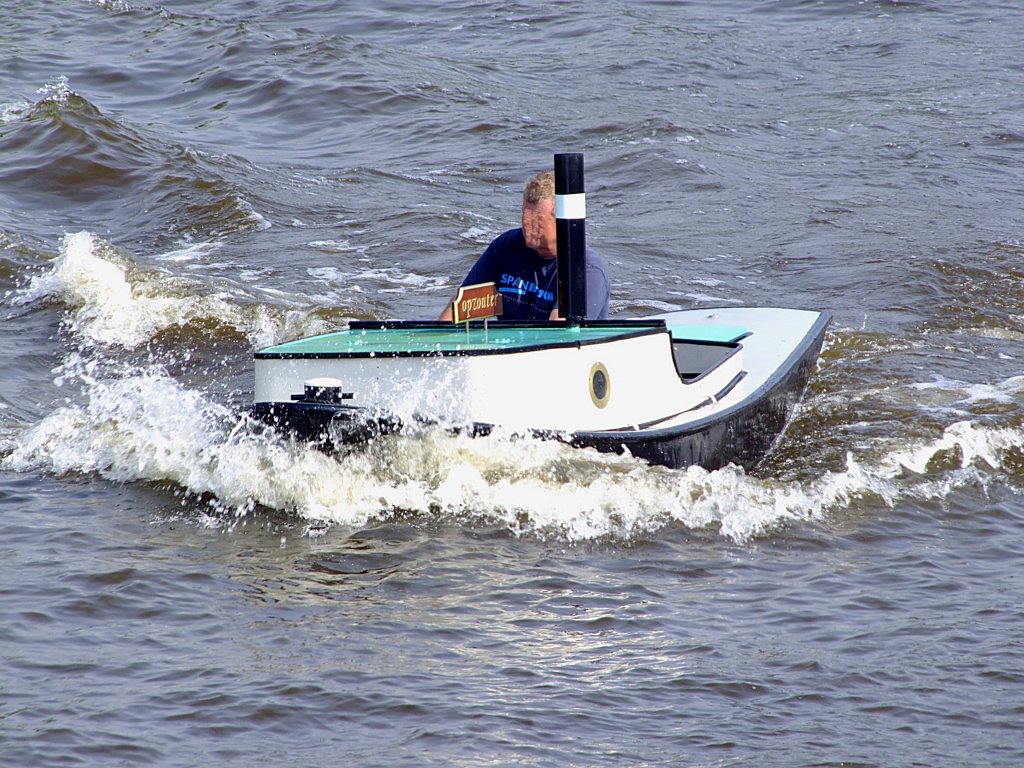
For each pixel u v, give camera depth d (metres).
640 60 84.56
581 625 19.64
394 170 60.66
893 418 29.94
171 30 88.81
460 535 23.03
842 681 17.97
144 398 29.25
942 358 35.44
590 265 26.20
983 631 19.62
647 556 22.39
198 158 59.19
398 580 21.19
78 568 21.42
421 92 74.94
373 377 22.84
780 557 22.56
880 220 51.47
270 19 100.44
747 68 83.50
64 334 38.38
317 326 38.66
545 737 16.34
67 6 95.75
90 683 17.53
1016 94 74.94
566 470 23.44
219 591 20.72
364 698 17.23
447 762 15.70
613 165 61.34
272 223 51.59
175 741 16.09
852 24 96.88
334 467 24.09
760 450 27.56
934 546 23.27
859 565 22.28
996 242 47.84
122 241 49.66
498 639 19.12
